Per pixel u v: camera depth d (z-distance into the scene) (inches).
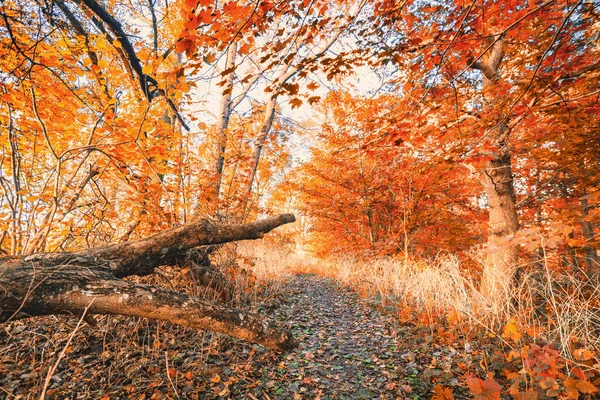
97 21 159.2
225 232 132.2
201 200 204.1
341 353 138.3
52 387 93.0
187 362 112.0
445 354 126.6
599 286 112.5
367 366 124.2
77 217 165.5
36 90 128.2
